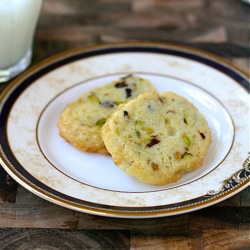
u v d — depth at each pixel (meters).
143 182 0.41
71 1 0.59
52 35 0.54
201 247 0.38
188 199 0.39
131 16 0.57
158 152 0.41
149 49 0.50
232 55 0.53
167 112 0.44
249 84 0.47
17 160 0.41
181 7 0.58
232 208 0.40
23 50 0.50
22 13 0.47
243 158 0.42
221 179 0.40
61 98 0.47
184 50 0.50
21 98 0.46
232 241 0.38
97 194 0.39
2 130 0.43
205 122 0.44
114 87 0.47
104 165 0.42
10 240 0.38
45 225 0.39
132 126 0.42
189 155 0.41
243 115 0.45
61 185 0.40
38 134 0.44
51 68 0.48
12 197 0.41
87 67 0.49
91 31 0.55
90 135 0.43
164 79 0.48
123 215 0.38
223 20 0.57
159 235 0.39
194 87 0.48
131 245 0.38
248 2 0.58
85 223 0.39
